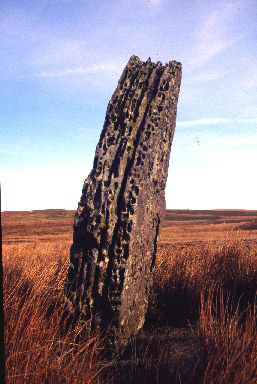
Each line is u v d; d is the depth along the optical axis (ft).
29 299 11.44
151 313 14.83
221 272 18.19
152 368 9.88
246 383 8.62
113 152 13.88
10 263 19.63
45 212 178.81
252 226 68.49
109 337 12.08
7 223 133.08
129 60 16.07
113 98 15.10
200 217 165.78
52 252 26.76
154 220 14.92
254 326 10.86
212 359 9.39
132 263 13.05
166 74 15.79
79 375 9.05
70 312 12.33
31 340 9.32
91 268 12.51
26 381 8.37
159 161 14.92
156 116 14.75
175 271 16.99
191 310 14.96
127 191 13.17
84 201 13.15
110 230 12.68
